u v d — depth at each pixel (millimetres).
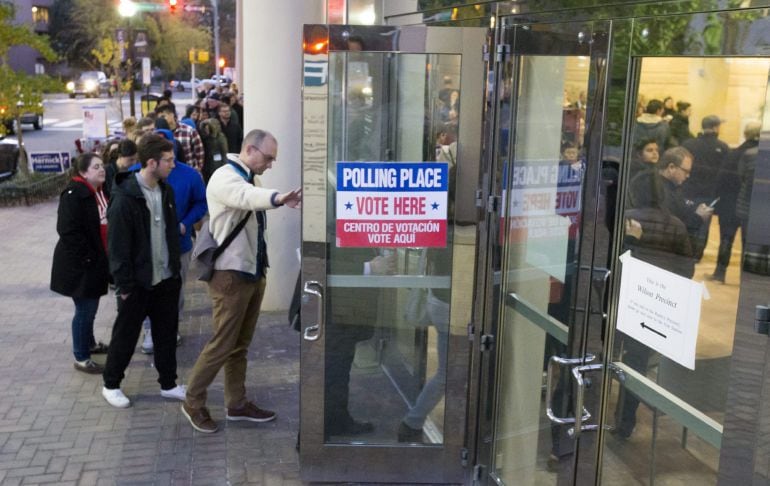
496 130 3752
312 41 3799
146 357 6383
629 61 2783
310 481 4340
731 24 2377
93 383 5844
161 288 5332
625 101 2811
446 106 3850
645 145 2742
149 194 5180
